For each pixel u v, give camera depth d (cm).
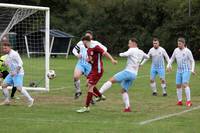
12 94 2936
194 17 9900
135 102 2945
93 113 2412
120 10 11000
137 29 10944
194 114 2434
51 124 2044
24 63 6675
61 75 5112
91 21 11162
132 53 2466
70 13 11831
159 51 3403
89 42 2425
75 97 3038
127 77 2473
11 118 2195
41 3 11975
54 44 9719
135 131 1903
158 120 2217
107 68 6412
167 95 3409
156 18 10812
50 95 3250
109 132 1869
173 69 6391
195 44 9812
